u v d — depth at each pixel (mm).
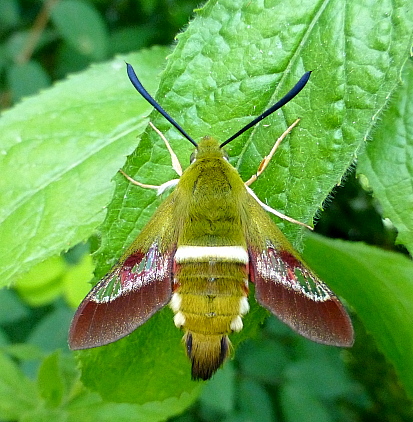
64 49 185
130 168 82
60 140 103
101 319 76
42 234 95
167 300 77
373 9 78
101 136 103
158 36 189
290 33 81
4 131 106
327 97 79
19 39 177
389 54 77
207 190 79
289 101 80
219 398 149
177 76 82
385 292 102
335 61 79
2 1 187
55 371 122
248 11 81
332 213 145
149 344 89
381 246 144
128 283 78
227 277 76
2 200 99
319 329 74
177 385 91
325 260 102
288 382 164
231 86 81
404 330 102
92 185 98
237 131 81
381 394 177
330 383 164
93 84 110
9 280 91
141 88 82
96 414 123
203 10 82
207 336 75
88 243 132
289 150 80
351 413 186
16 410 123
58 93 109
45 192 98
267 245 78
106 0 200
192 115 82
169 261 79
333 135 78
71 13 171
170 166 82
